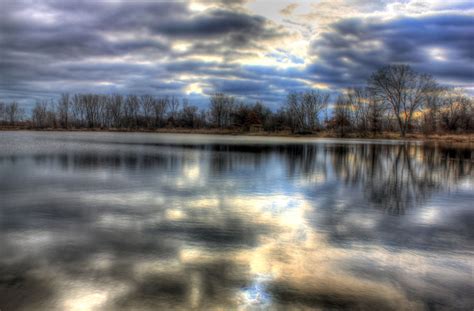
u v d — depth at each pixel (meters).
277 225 9.20
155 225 8.99
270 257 6.96
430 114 84.31
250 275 6.11
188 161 24.19
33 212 10.15
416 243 7.99
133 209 10.61
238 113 105.12
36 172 18.09
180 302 5.17
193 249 7.31
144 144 43.03
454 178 18.08
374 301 5.32
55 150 31.73
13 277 5.91
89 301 5.18
